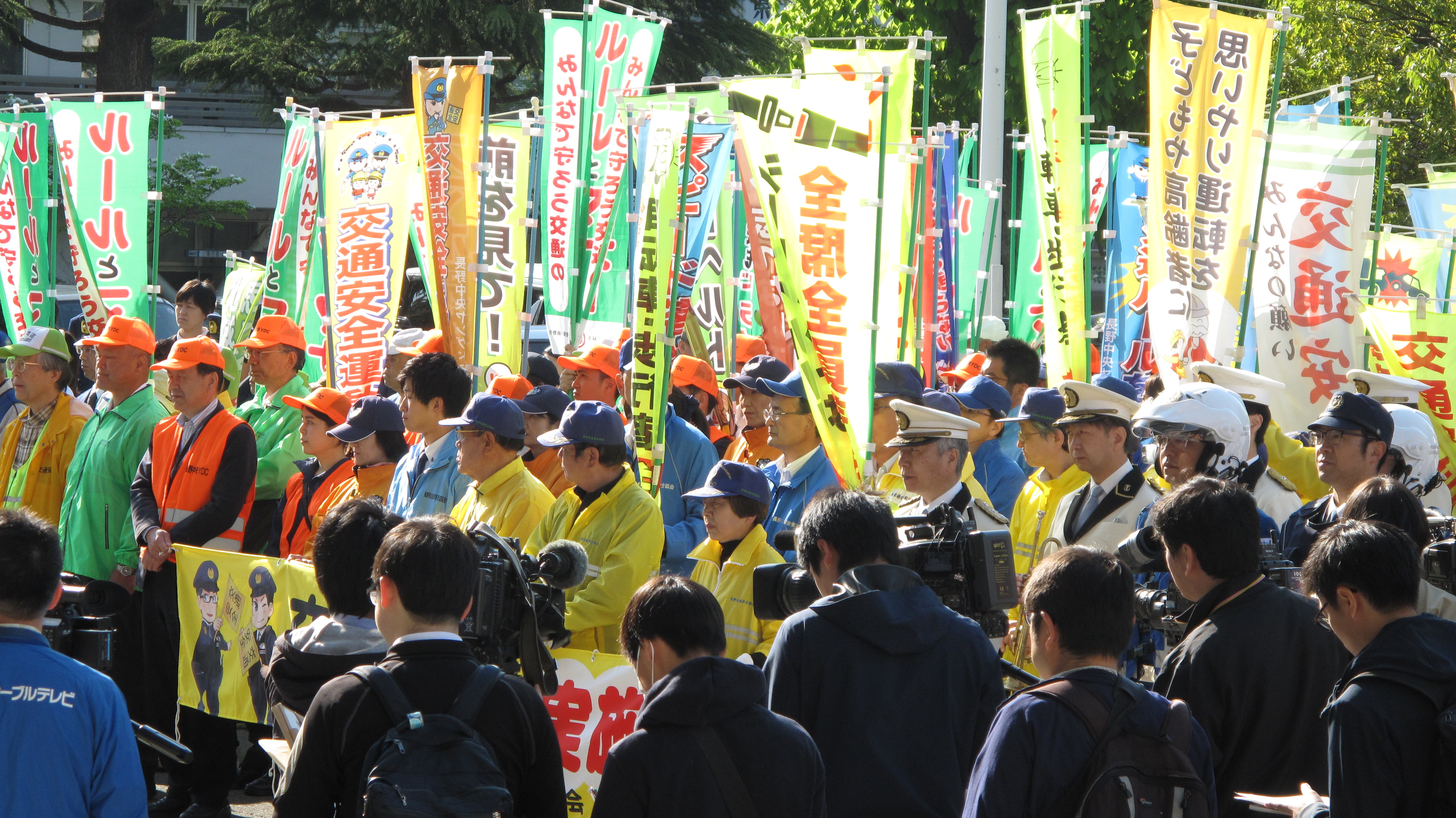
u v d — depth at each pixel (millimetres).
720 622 5816
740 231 16750
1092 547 7465
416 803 4969
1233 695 6195
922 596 6238
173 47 43688
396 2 38125
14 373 13094
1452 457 12688
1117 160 16969
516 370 14367
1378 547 5488
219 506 11461
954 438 8938
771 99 10695
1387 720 5227
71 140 15961
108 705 5711
